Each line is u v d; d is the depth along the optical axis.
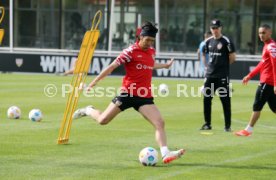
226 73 55.44
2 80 105.19
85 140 47.88
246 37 145.12
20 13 149.62
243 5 144.62
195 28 147.62
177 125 58.44
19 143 45.81
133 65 38.69
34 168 37.00
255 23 141.50
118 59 38.59
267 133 54.44
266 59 51.19
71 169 36.88
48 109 68.44
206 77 55.91
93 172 36.12
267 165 39.22
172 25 148.50
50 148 43.91
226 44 55.62
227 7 145.38
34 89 90.94
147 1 147.75
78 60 43.72
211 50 56.06
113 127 55.66
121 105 39.53
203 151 44.09
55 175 35.16
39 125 55.94
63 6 148.88
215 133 53.78
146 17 148.38
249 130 52.53
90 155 41.53
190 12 147.50
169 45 149.00
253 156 42.31
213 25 55.53
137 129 54.56
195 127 57.28
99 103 76.06
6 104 72.50
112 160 39.94
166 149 38.16
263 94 51.47
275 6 143.25
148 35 38.22
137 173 36.06
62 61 117.44
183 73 113.50
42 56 117.94
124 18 147.75
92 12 148.00
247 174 36.44
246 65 110.88
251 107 75.69
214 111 71.44
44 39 149.62
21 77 112.00
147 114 38.69
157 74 114.69
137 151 43.47
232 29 145.75
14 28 149.25
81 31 148.88
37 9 149.25
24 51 121.25
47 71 118.00
